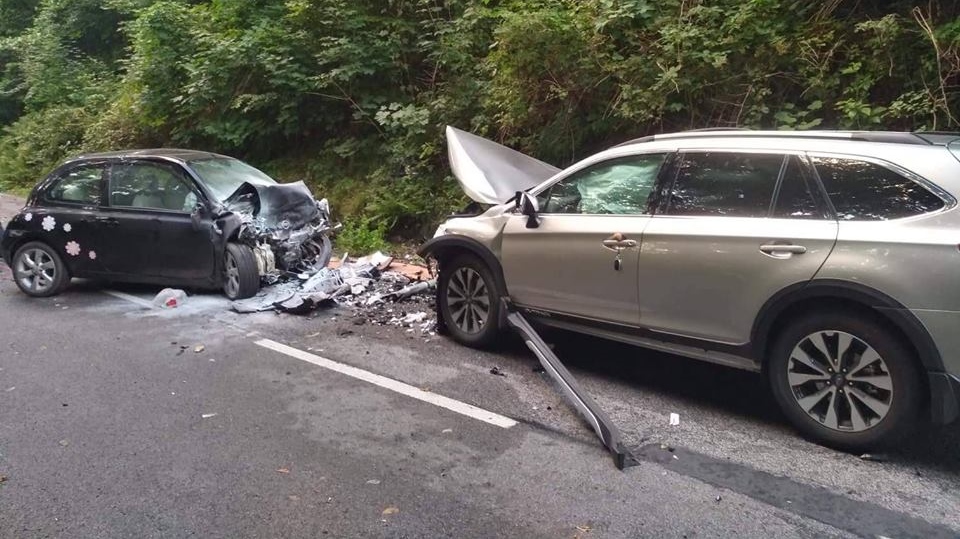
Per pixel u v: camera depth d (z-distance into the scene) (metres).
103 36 19.42
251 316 7.28
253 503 3.73
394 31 11.20
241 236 7.62
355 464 4.16
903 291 3.90
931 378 3.88
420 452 4.32
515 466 4.14
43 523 3.55
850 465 4.14
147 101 13.80
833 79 7.30
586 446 4.40
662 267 4.81
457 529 3.50
